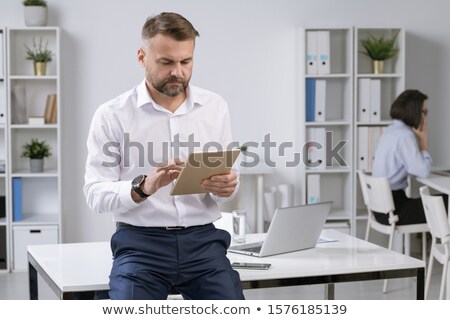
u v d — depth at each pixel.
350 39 6.30
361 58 6.65
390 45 6.34
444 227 4.24
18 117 6.13
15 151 6.34
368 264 2.90
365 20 6.61
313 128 6.40
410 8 6.66
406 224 5.32
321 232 3.58
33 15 6.06
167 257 2.64
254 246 3.20
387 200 5.22
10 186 6.07
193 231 2.71
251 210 6.60
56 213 6.51
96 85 6.38
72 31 6.33
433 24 6.69
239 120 6.55
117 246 2.68
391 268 2.89
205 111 2.87
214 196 2.79
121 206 2.63
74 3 6.31
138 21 6.38
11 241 6.11
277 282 2.78
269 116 6.59
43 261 2.93
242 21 6.50
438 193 6.27
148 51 2.64
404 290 5.36
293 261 2.97
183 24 2.61
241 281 2.76
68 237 6.47
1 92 6.03
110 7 6.35
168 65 2.62
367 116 6.38
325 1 6.55
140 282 2.54
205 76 6.49
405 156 5.58
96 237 6.51
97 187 2.69
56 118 6.22
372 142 6.38
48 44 6.33
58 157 6.12
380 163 5.68
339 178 6.75
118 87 6.40
